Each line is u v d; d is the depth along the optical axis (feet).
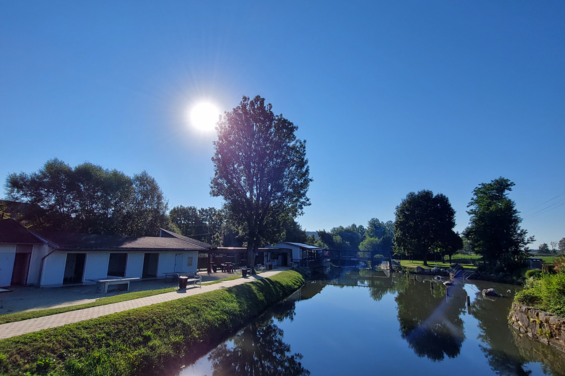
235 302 63.82
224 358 43.52
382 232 382.22
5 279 60.13
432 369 42.55
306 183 126.93
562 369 42.50
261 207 121.60
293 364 43.21
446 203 195.21
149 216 153.17
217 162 120.88
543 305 54.54
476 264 186.80
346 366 43.11
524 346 52.29
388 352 49.06
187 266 102.78
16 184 106.83
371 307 84.64
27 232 67.10
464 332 60.75
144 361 34.06
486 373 41.32
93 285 69.67
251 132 118.11
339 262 253.85
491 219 149.48
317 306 84.79
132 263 83.10
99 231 121.90
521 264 132.57
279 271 131.95
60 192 113.39
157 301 51.26
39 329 32.07
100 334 34.32
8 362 25.12
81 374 28.04
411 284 136.15
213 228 259.39
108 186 126.31
